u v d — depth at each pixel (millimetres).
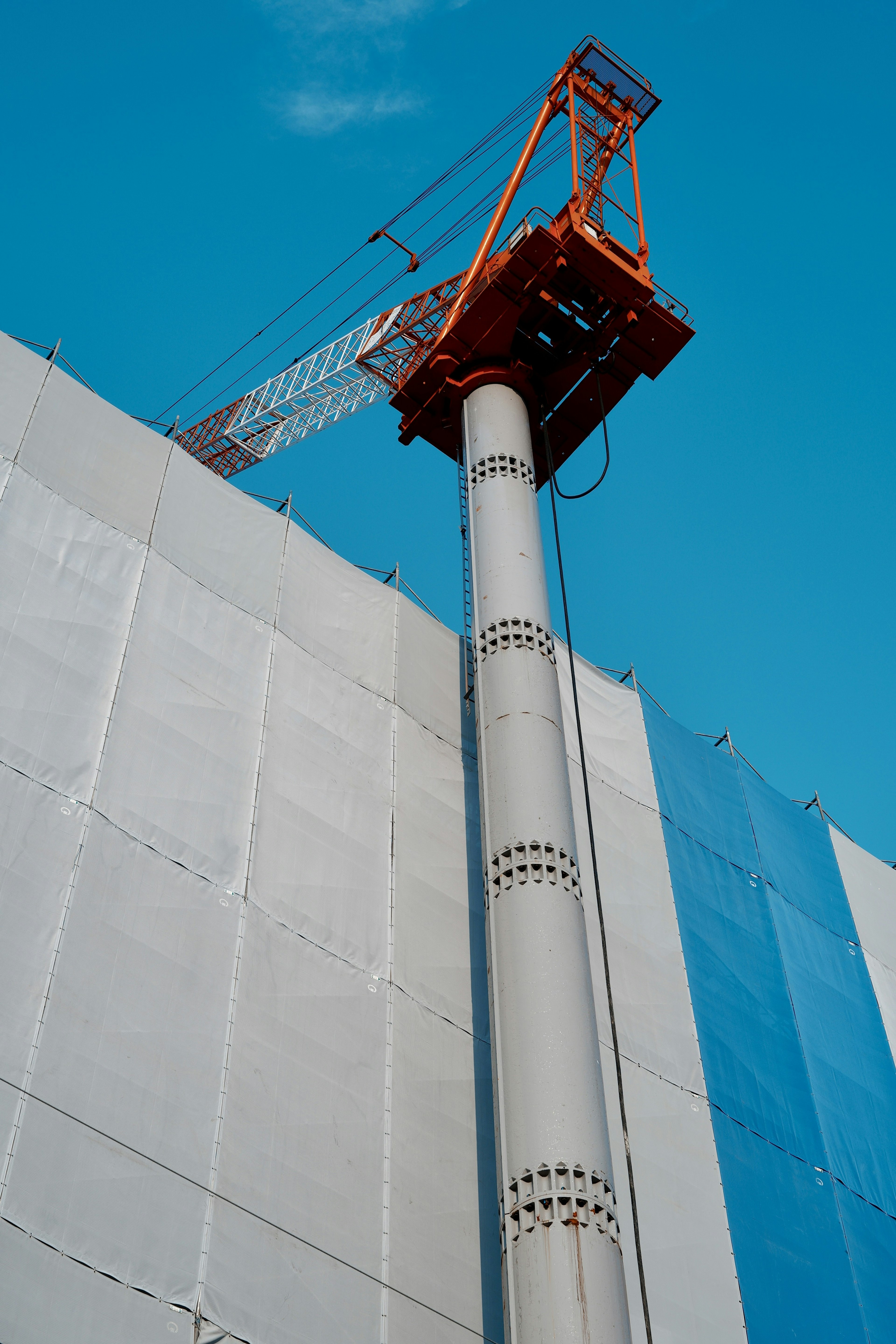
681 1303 25016
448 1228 22594
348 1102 22797
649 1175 26641
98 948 21188
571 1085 21438
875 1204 30547
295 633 28953
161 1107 20344
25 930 20531
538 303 34344
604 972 29359
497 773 26172
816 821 40094
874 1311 27984
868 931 38062
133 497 27719
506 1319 19938
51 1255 17875
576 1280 19312
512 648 28188
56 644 24172
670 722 37438
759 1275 26641
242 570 28953
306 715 27719
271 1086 21938
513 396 34156
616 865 31984
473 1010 25906
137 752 24031
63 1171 18688
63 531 25938
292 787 26219
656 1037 29203
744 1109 29547
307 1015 23312
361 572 31812
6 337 27422
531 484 32219
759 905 35031
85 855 21969
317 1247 20734
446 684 31547
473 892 27875
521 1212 20344
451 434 35906
